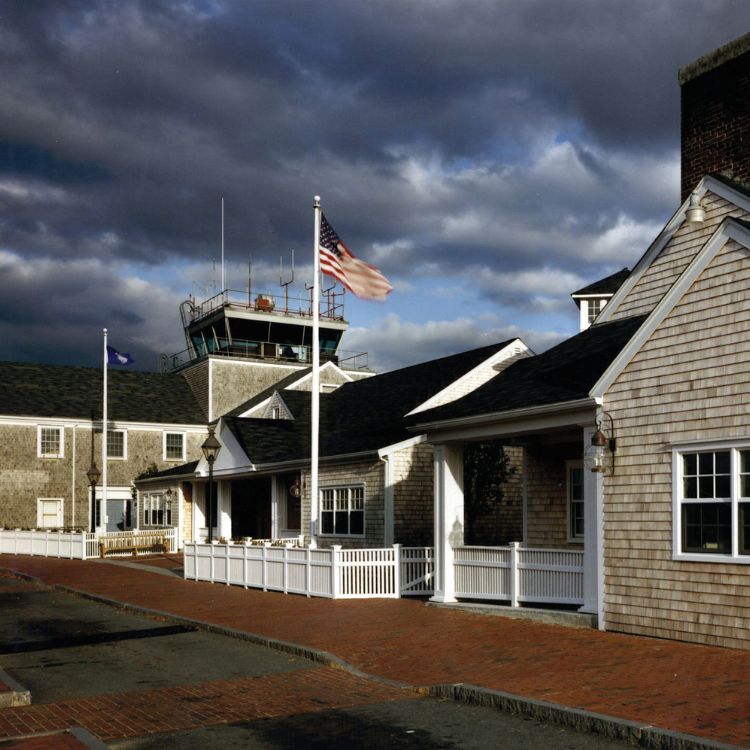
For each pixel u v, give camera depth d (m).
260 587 23.20
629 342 14.40
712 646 12.73
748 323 12.62
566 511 19.17
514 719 9.25
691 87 18.75
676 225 17.61
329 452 27.94
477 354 31.83
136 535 37.72
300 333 58.84
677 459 13.52
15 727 9.14
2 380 48.53
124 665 12.94
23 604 21.56
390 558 20.98
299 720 9.34
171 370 59.16
